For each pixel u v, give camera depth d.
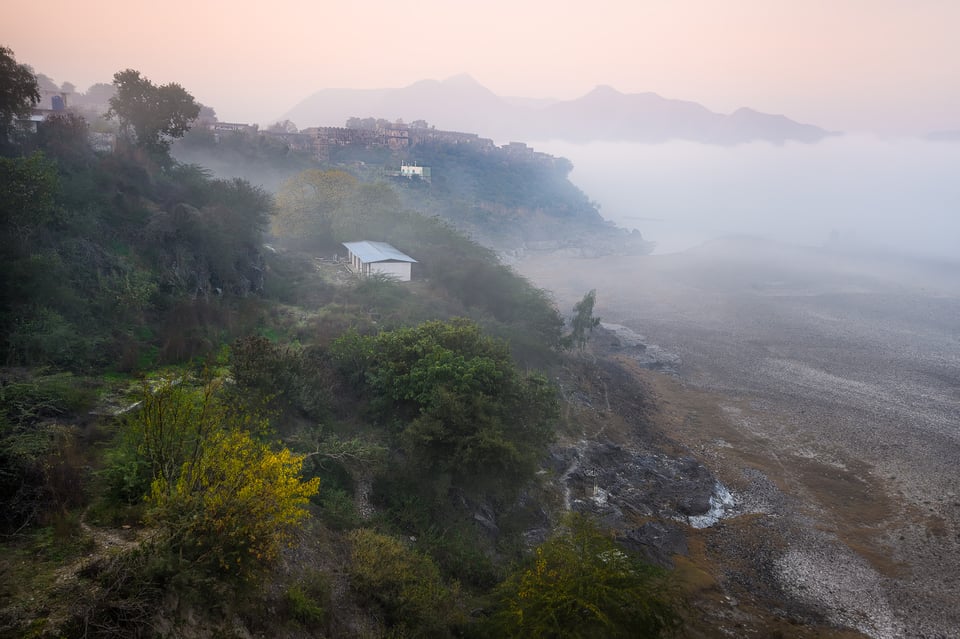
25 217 29.86
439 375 27.52
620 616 15.36
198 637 12.44
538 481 32.34
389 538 20.17
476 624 18.02
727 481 39.50
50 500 14.66
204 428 15.62
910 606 27.38
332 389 29.05
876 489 39.19
